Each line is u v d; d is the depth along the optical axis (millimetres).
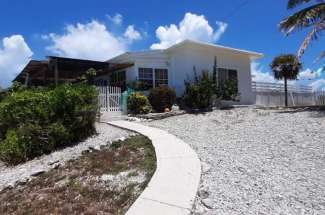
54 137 9102
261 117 13102
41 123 9109
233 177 5688
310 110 13969
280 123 11125
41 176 6820
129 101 15352
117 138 9406
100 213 4617
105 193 5332
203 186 5270
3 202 5617
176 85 18688
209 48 19141
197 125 12055
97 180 6035
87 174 6477
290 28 15211
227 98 18953
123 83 18656
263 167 6203
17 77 20625
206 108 16812
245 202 4664
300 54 14656
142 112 15148
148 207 4469
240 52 20391
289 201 4664
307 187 5145
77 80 20328
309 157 6734
